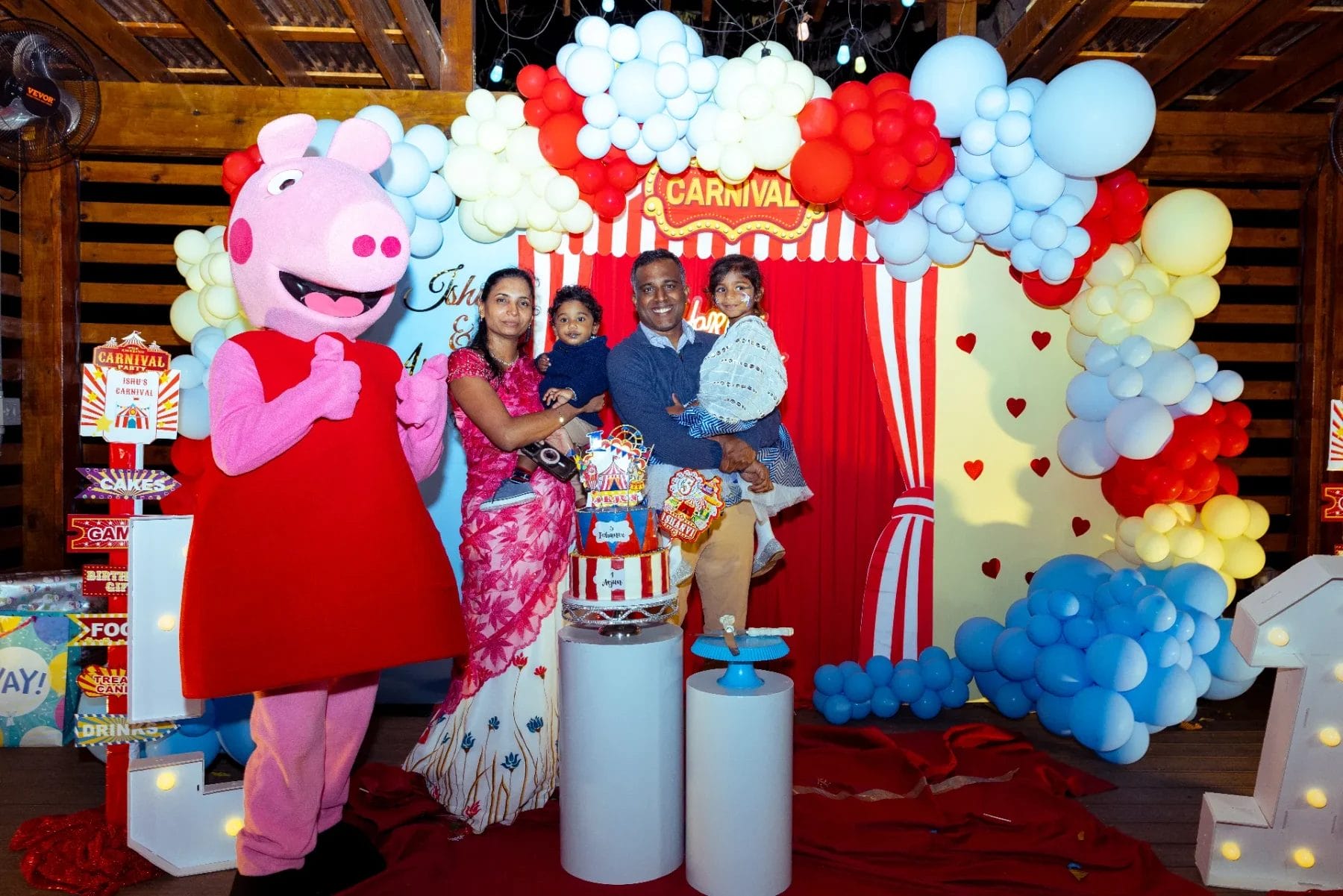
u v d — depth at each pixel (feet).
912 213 11.81
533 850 8.55
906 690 12.60
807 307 13.32
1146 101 10.14
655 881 7.99
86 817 9.13
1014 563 13.56
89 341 15.11
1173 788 10.41
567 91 11.19
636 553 8.03
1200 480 11.71
